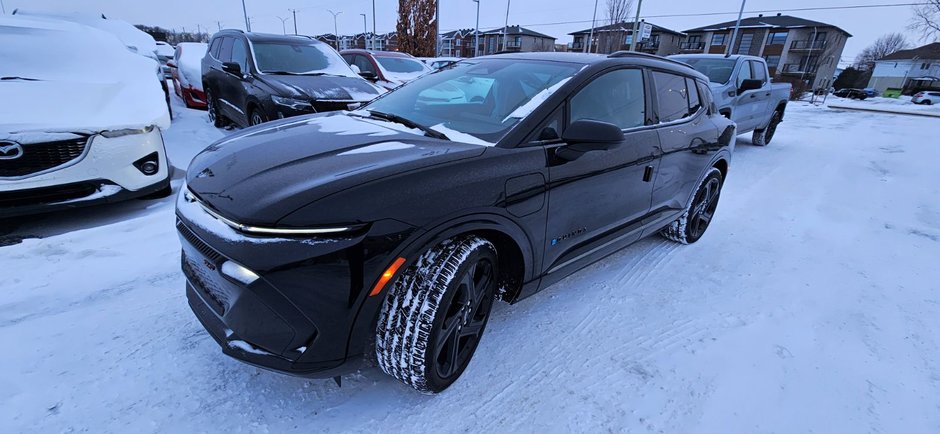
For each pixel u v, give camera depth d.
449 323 1.86
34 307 2.37
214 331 1.81
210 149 2.25
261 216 1.52
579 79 2.41
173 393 1.91
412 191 1.68
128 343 2.17
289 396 1.94
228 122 7.47
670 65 3.22
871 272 3.42
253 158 1.92
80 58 4.45
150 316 2.38
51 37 4.51
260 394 1.94
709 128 3.53
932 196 5.59
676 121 3.15
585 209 2.43
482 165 1.90
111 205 3.88
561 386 2.11
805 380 2.22
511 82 2.54
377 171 1.69
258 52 6.17
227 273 1.56
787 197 5.37
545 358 2.29
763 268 3.42
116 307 2.44
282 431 1.78
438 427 1.85
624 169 2.60
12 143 2.94
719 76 7.48
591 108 2.46
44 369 1.97
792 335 2.58
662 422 1.93
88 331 2.23
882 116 18.38
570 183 2.25
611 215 2.67
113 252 3.01
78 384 1.91
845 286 3.18
